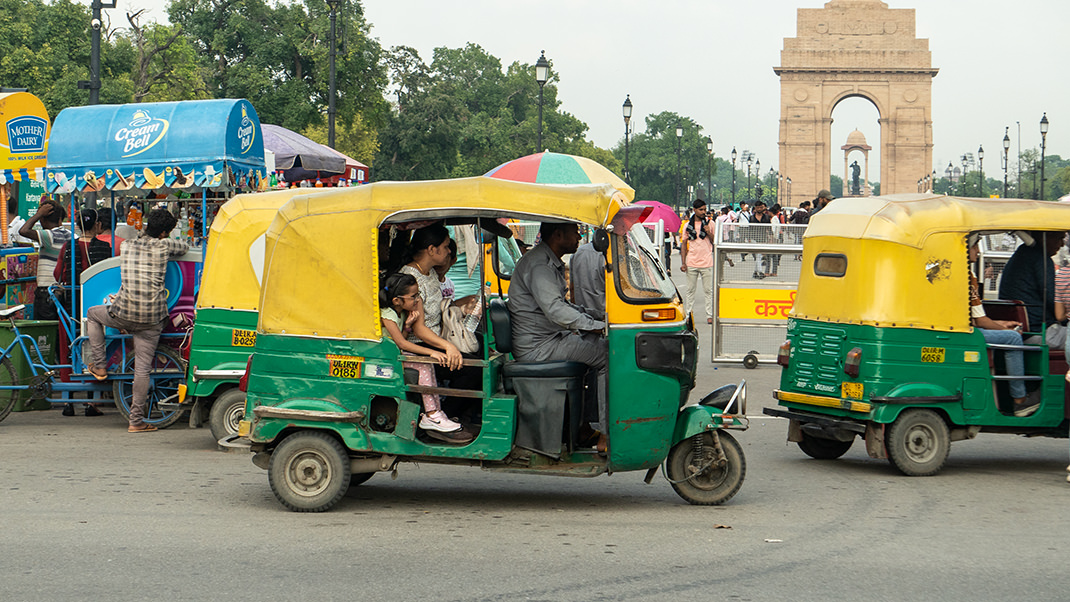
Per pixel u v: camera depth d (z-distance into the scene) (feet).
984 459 30.25
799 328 29.58
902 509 23.44
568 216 22.02
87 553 19.04
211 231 30.25
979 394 27.78
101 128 33.73
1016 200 28.48
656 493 25.00
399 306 22.41
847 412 27.94
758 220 70.49
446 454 22.30
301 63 181.57
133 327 31.60
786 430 34.50
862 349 27.55
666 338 22.65
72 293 33.60
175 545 19.62
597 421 23.31
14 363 33.78
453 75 364.79
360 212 22.40
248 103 35.06
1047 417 28.50
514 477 26.99
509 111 325.42
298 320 22.66
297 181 63.21
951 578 17.97
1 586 17.08
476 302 26.18
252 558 18.78
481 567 18.31
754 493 25.04
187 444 30.63
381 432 22.47
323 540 20.03
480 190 22.11
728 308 49.19
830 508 23.45
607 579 17.70
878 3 293.84
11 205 51.65
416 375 22.45
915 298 27.45
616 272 22.49
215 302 29.89
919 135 295.07
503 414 22.25
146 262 31.35
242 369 29.76
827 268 28.94
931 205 27.89
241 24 172.14
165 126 33.40
